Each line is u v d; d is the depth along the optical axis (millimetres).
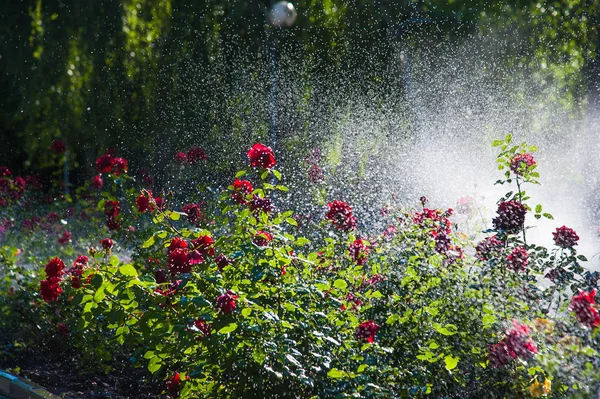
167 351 5180
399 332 5227
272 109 15727
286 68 16031
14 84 14703
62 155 14680
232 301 4711
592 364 4531
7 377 6758
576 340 4609
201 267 5309
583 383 4496
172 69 15586
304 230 8359
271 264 5141
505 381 4797
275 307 5105
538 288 5426
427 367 5016
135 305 5043
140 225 8398
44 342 7641
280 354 4652
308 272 5613
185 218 7820
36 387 6586
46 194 14109
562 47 17594
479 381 4883
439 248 5945
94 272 5078
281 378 4758
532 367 4680
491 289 5320
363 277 6023
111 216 7750
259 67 15922
